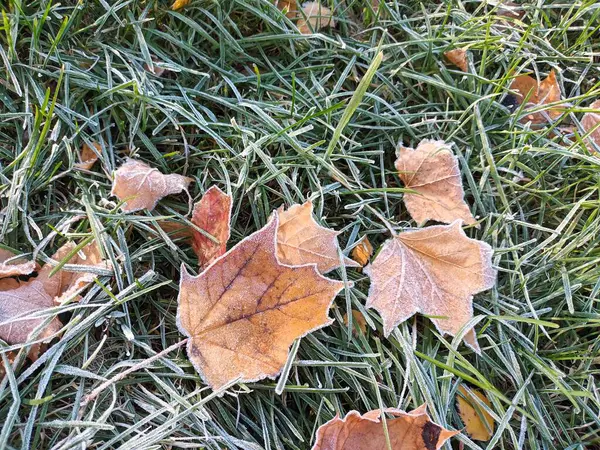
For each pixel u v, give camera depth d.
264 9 0.41
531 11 0.46
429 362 0.35
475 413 0.36
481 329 0.36
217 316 0.32
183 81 0.40
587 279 0.38
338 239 0.38
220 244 0.33
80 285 0.32
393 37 0.44
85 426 0.30
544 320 0.38
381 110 0.42
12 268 0.32
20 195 0.34
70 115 0.37
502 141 0.42
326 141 0.40
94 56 0.39
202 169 0.38
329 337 0.35
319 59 0.42
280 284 0.32
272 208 0.38
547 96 0.43
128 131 0.39
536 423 0.35
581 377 0.37
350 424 0.32
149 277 0.34
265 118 0.38
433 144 0.39
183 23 0.41
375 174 0.40
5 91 0.37
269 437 0.33
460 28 0.44
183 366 0.33
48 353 0.31
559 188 0.41
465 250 0.36
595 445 0.37
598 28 0.45
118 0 0.39
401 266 0.36
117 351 0.33
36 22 0.36
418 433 0.32
